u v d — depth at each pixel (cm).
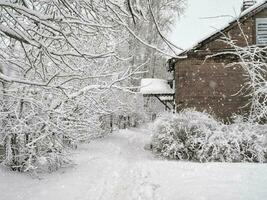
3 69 714
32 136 996
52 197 795
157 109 3728
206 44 2091
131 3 360
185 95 2092
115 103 1716
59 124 927
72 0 475
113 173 1154
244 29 2073
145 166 1312
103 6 452
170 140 1590
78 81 1085
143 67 3506
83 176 1047
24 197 778
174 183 962
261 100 1909
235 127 1555
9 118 940
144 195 882
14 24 480
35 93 891
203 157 1490
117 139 2364
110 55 476
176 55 374
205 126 1590
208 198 768
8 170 1017
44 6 530
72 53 471
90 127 1178
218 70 2086
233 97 2066
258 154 1445
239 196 774
